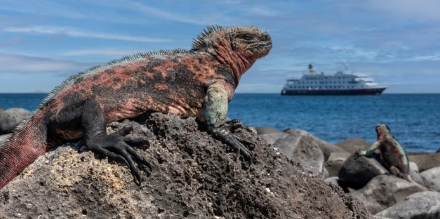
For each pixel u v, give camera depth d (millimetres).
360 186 14227
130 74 5277
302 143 14523
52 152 5086
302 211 5188
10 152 5160
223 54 5578
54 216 4508
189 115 5496
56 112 5121
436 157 16578
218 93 5219
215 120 5168
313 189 5598
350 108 85750
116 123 5141
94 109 4980
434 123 48562
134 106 5191
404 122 49969
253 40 5664
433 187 14094
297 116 61562
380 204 12266
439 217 9477
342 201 5938
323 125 46375
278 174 5363
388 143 14477
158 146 5020
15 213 4441
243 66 5742
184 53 5621
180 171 4879
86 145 4867
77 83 5227
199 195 4957
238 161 5094
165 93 5320
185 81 5395
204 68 5477
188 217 4738
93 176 4672
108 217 4621
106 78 5215
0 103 97812
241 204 4977
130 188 4719
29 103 98000
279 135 17688
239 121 5488
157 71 5352
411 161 16625
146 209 4684
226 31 5664
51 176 4680
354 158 14391
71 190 4637
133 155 4777
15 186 4594
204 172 5027
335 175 15867
